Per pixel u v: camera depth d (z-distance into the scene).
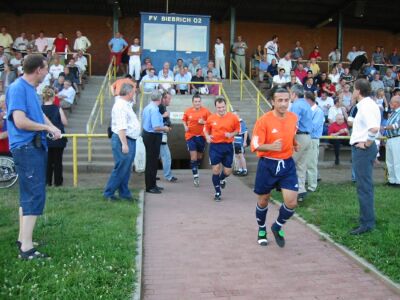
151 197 8.36
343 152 13.76
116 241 5.46
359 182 5.95
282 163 5.33
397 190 8.91
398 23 23.09
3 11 21.30
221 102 8.05
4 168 9.03
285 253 5.44
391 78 18.73
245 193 8.84
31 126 4.69
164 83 14.82
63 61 17.89
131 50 17.22
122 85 7.48
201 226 6.52
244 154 12.23
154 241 5.83
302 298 4.26
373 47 24.02
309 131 7.57
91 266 4.64
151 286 4.50
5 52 18.41
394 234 5.74
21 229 4.91
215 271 4.88
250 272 4.86
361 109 5.86
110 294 4.07
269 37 23.03
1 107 8.95
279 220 5.55
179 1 20.27
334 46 23.52
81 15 21.81
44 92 8.87
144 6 20.81
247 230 6.35
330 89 16.25
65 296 3.98
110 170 11.41
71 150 12.31
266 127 5.30
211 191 8.98
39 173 4.84
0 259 4.76
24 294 4.01
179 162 16.23
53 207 7.13
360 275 4.81
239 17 22.12
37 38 20.02
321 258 5.29
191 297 4.26
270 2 20.12
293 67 19.72
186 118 9.72
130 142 7.63
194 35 18.27
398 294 4.36
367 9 21.09
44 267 4.57
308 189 8.65
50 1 20.12
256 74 19.94
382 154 13.59
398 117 9.37
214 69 17.83
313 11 21.30
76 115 14.69
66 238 5.52
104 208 7.15
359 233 5.89
